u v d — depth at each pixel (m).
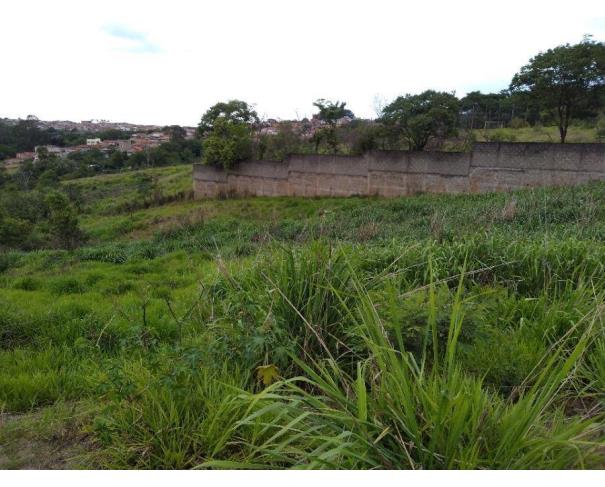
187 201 31.59
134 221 26.34
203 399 2.64
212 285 4.73
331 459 1.97
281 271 3.46
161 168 54.16
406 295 3.46
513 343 3.35
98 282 8.77
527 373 2.96
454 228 7.60
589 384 2.73
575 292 4.02
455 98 24.06
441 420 1.90
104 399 3.02
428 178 22.36
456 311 2.37
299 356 3.02
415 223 12.52
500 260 5.16
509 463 1.85
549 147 18.73
